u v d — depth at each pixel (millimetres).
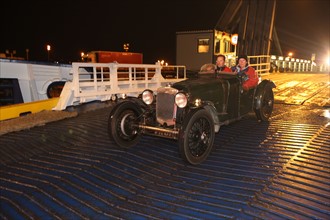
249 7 16031
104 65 8648
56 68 11086
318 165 3451
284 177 3145
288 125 5344
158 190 2973
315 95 8773
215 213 2518
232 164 3584
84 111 7367
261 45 16266
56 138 4918
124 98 4297
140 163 3691
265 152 3951
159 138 4723
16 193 3000
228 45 26281
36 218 2559
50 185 3150
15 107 7117
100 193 2947
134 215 2535
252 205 2611
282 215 2438
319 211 2484
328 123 5395
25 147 4480
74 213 2607
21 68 10344
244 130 5105
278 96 8828
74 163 3729
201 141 3668
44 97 10984
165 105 3789
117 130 4059
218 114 4074
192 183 3107
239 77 4656
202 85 3926
